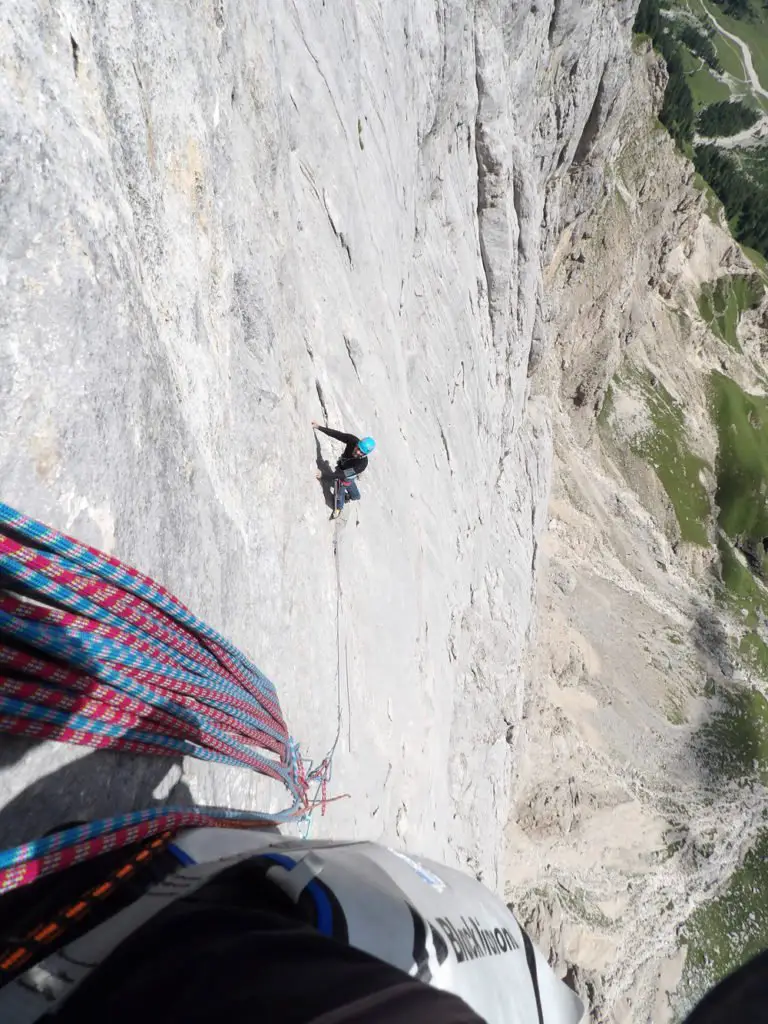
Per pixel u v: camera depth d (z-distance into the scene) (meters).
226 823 2.47
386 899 1.64
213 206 5.20
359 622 8.98
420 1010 1.01
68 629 2.62
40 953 1.70
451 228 18.33
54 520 2.91
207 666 3.62
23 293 2.84
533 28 21.44
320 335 8.64
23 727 2.52
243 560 5.40
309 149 8.79
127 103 3.90
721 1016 1.17
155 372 3.90
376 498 10.23
